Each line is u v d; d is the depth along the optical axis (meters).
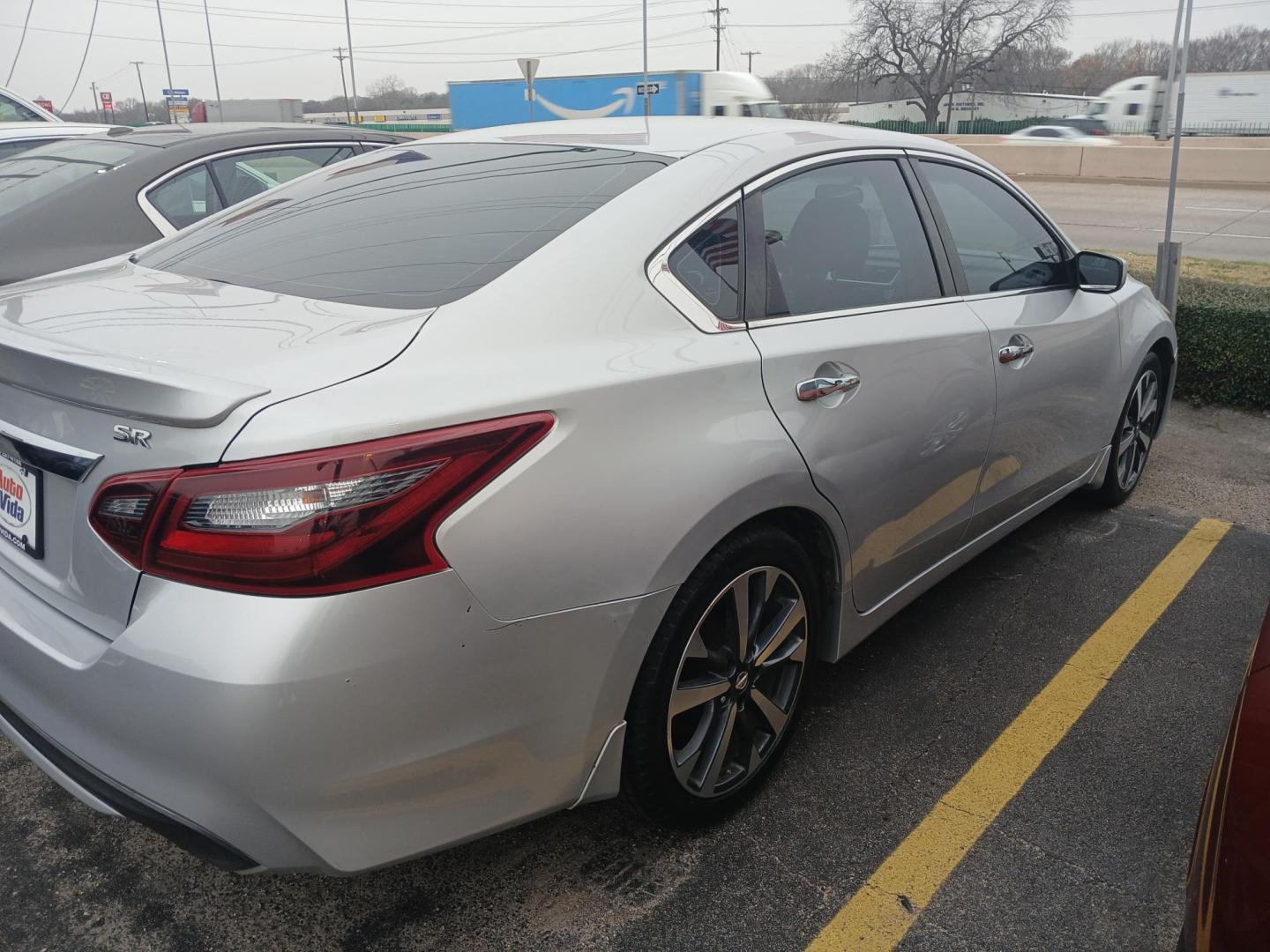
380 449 1.56
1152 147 27.08
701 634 2.13
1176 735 2.70
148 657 1.56
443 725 1.68
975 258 3.04
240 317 1.92
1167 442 5.23
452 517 1.62
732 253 2.25
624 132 2.66
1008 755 2.62
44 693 1.76
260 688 1.50
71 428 1.71
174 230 4.64
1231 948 1.24
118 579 1.63
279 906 2.14
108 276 2.43
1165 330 4.13
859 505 2.43
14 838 2.35
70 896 2.17
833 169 2.62
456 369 1.73
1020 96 51.12
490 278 1.96
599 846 2.30
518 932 2.06
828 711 2.82
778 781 2.52
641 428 1.89
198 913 2.12
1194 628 3.28
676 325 2.07
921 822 2.37
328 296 2.01
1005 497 3.17
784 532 2.24
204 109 34.03
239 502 1.52
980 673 3.01
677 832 2.33
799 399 2.22
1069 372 3.35
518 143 2.69
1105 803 2.43
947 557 3.01
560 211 2.18
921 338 2.61
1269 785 1.31
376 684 1.58
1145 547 3.90
